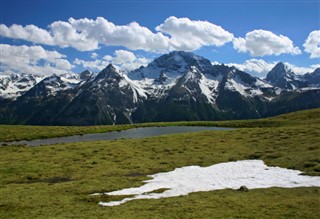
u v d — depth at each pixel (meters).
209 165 56.88
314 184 40.97
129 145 82.25
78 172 56.34
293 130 83.38
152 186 44.88
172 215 31.66
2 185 48.97
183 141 84.06
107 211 34.19
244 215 30.70
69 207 36.56
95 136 122.75
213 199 36.88
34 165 62.25
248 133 88.88
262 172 49.38
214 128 143.12
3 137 113.12
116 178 50.22
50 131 130.12
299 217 29.69
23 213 34.91
